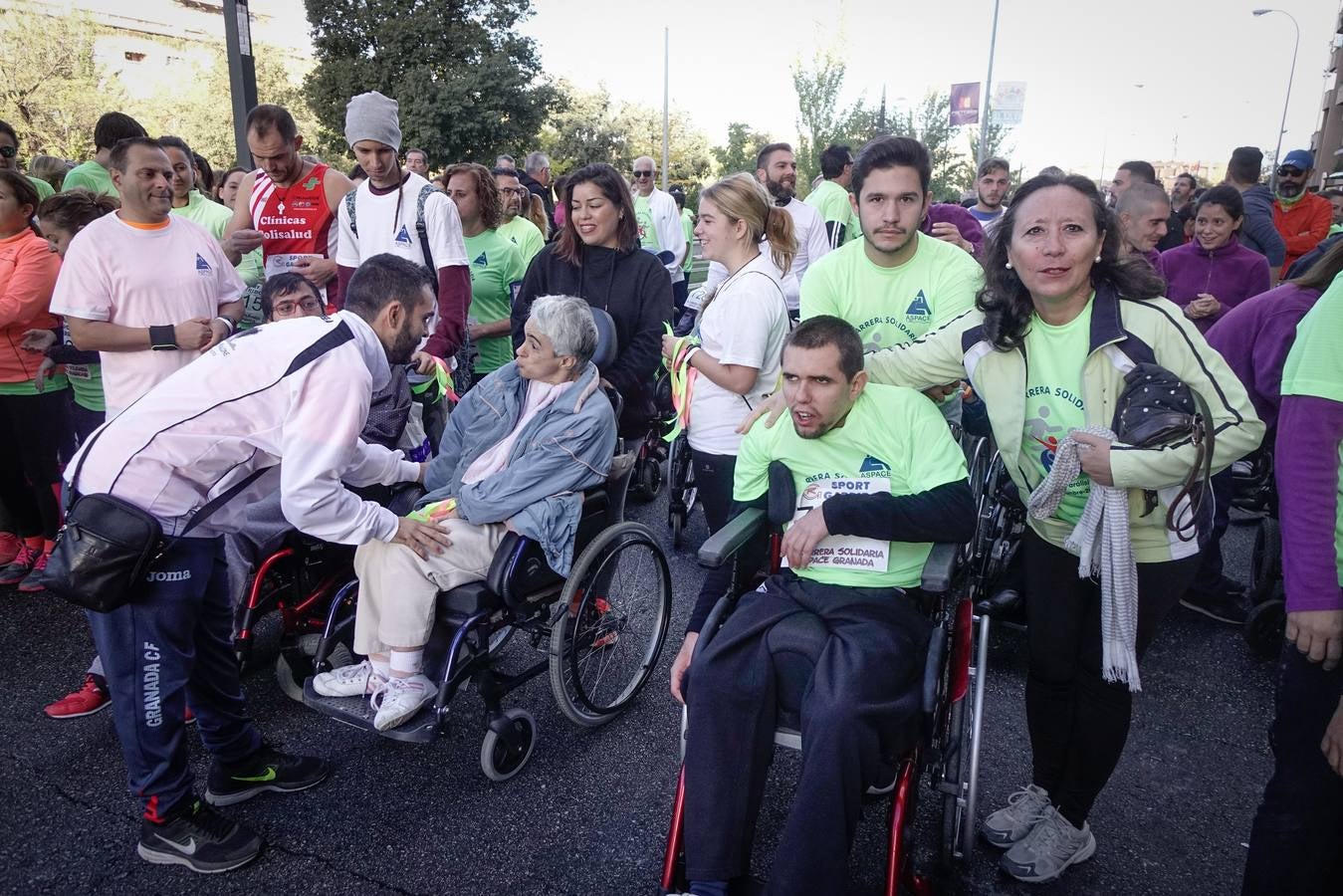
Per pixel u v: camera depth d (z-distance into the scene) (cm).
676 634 393
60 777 283
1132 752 308
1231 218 446
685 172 5184
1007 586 350
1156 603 221
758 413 250
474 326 497
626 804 277
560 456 286
